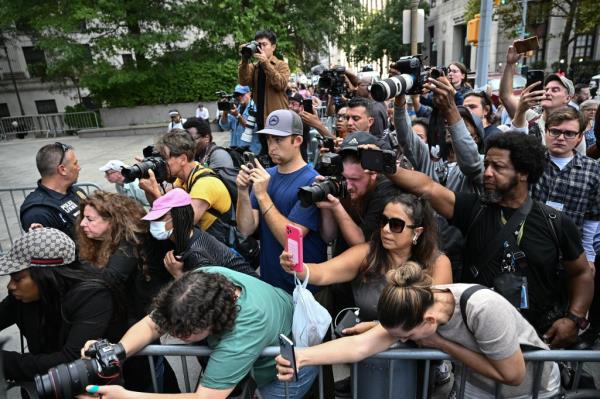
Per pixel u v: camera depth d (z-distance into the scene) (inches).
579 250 77.5
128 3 646.5
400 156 105.2
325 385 83.9
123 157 510.0
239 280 70.7
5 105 1056.8
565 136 101.0
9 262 71.6
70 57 657.6
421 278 60.3
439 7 1344.7
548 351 62.9
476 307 59.7
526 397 67.2
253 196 100.7
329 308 94.1
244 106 231.5
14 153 629.0
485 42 301.4
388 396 69.5
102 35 679.7
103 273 76.5
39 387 58.5
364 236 84.0
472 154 93.0
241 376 63.7
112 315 74.1
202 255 84.4
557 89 141.9
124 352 64.4
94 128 759.1
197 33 722.8
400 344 67.5
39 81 1055.6
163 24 673.6
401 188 85.5
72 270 74.9
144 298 86.4
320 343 73.2
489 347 59.4
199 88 725.9
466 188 101.2
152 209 81.9
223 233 114.2
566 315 79.3
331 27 733.3
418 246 77.1
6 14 649.6
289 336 74.4
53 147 118.0
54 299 75.4
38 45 648.4
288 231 70.6
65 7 641.0
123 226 84.5
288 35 725.3
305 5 720.3
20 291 73.7
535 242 76.0
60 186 119.7
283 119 89.9
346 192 85.5
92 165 461.1
